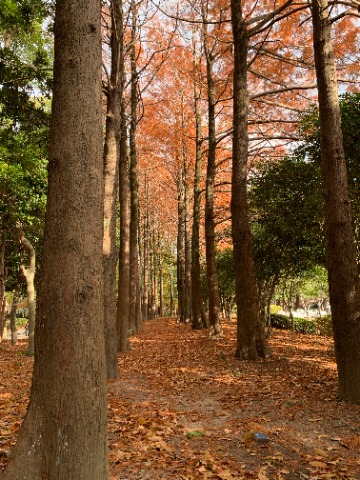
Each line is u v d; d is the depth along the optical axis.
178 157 21.27
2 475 2.39
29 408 2.51
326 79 5.91
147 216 29.31
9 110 10.97
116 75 8.18
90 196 2.62
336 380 7.00
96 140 2.70
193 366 8.85
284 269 13.13
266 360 9.18
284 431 4.66
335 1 6.02
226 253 18.88
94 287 2.57
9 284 17.95
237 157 9.63
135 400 6.16
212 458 3.88
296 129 11.59
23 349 14.65
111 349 7.82
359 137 7.66
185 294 21.17
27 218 11.83
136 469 3.62
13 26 10.20
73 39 2.69
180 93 19.19
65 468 2.36
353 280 5.66
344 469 3.64
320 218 10.05
